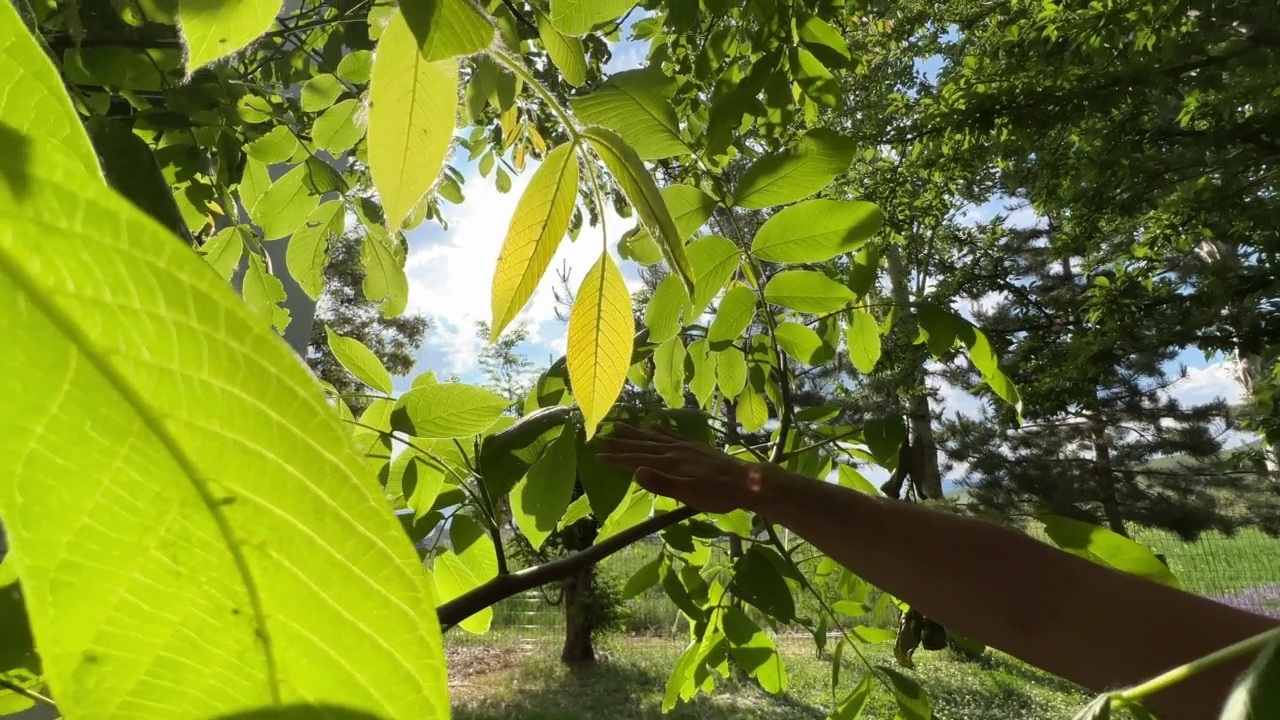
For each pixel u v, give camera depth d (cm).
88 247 18
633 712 760
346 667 21
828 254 132
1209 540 1268
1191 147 788
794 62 182
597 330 48
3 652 50
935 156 961
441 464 133
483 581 146
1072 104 752
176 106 141
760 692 773
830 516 111
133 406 19
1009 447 1283
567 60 61
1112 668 90
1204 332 865
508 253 46
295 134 186
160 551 20
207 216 166
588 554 126
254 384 19
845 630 163
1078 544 119
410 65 37
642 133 109
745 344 171
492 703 796
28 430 19
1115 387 1212
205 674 21
